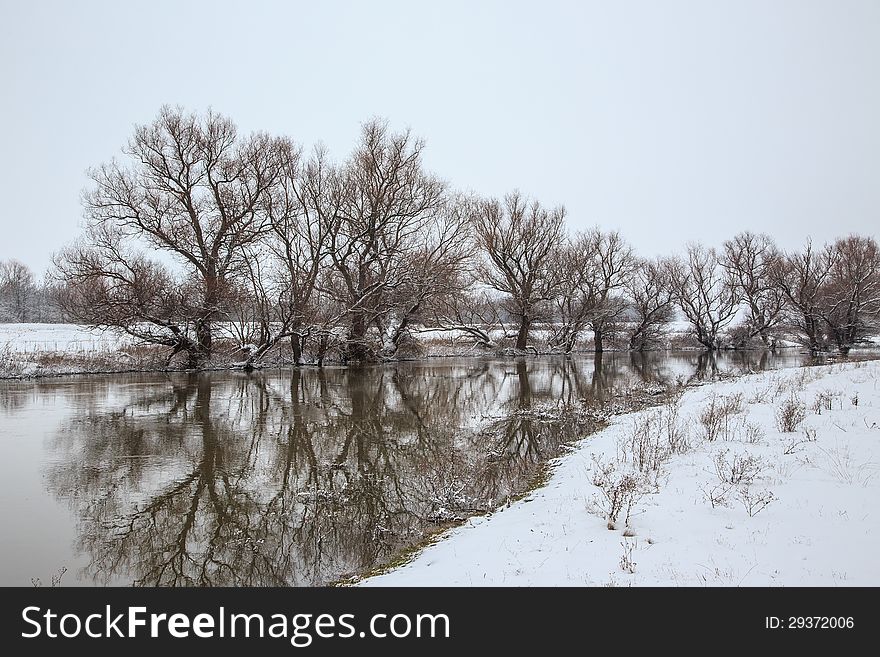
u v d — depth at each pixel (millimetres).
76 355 29984
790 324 52500
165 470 12148
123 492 10758
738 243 58531
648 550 6262
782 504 7254
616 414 17469
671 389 23844
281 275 33062
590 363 42000
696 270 57562
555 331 53062
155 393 22984
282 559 7926
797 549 5934
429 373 33062
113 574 7527
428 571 6504
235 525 9195
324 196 34469
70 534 8844
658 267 59688
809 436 10609
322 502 10203
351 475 11859
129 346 32719
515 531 7430
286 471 12141
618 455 11086
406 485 11180
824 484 7867
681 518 7148
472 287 43312
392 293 36625
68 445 14180
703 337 57562
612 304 55594
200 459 13000
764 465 9047
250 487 11062
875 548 5809
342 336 35000
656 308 57188
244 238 32594
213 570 7621
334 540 8508
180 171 32156
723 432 11742
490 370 35562
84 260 28547
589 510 7777
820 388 16109
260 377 29297
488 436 15117
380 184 35438
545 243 49438
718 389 20156
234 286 31828
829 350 48469
